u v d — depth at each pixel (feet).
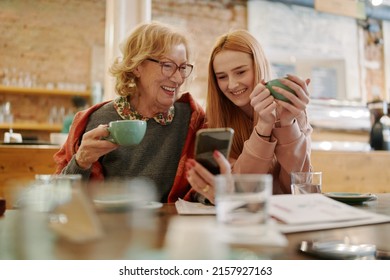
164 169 4.80
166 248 1.85
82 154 3.82
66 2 15.11
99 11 15.48
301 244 1.92
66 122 8.25
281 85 3.83
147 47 4.80
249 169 4.04
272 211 2.46
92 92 14.47
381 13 16.14
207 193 3.06
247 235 2.01
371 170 8.48
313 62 16.40
